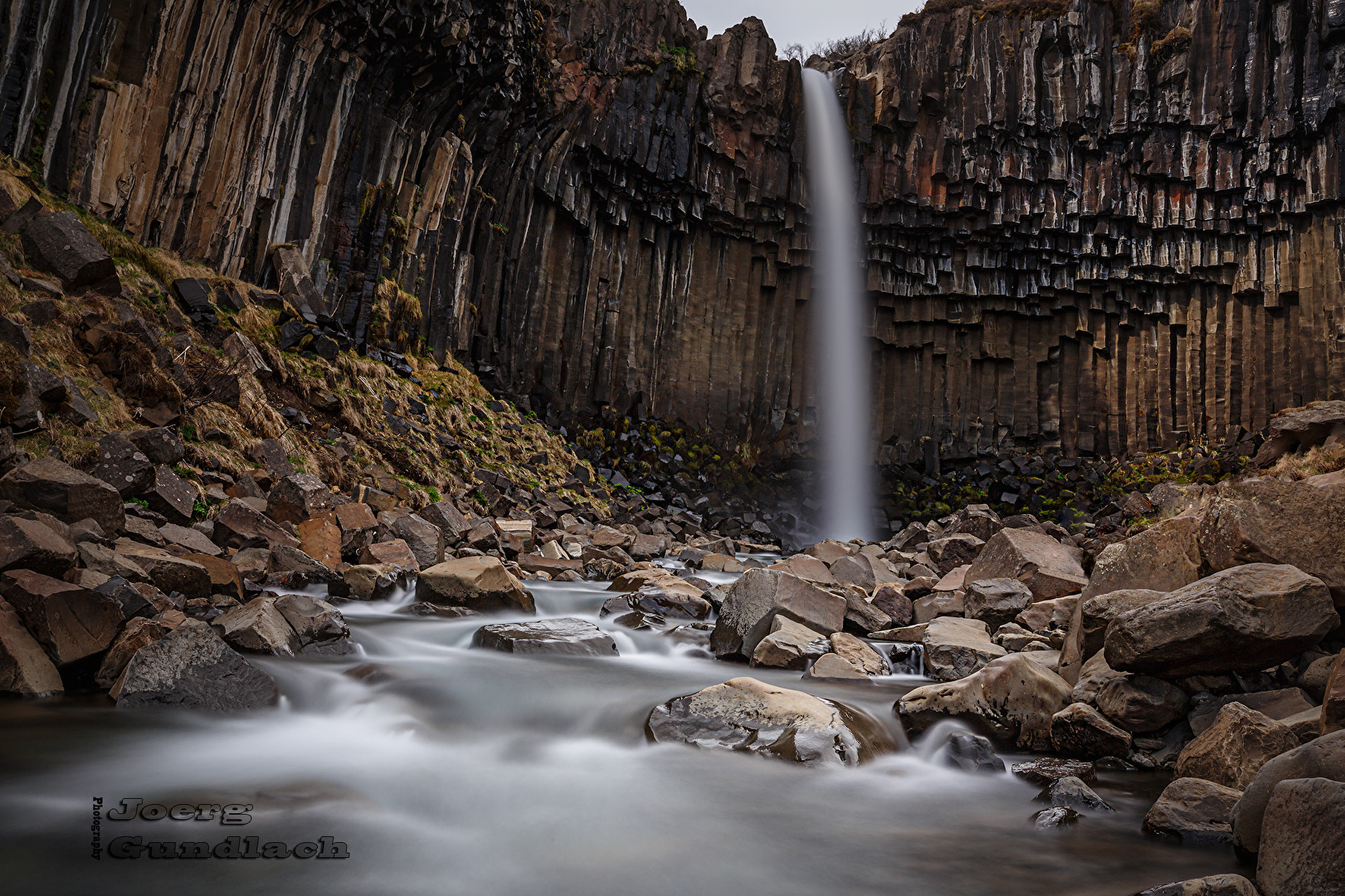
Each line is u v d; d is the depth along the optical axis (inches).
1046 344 1283.2
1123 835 189.3
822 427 1231.5
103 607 249.8
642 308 1124.5
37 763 194.4
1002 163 1218.0
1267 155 1152.8
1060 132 1224.2
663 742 237.3
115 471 366.9
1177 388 1243.2
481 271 920.3
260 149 644.1
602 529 695.7
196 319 553.3
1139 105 1203.2
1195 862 173.3
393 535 467.8
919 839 185.5
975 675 263.6
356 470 575.2
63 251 455.5
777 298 1232.8
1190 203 1207.6
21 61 492.1
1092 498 1175.6
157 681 233.8
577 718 256.1
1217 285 1218.6
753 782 215.8
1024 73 1218.6
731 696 250.8
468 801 195.0
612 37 1055.0
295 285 660.7
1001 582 419.8
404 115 780.6
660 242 1140.5
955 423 1282.0
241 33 616.7
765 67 1171.3
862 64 1286.9
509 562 541.0
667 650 366.0
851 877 165.5
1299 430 826.8
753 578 371.9
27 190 483.8
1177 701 249.1
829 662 330.0
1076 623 309.3
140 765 198.2
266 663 265.0
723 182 1167.6
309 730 231.3
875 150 1245.1
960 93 1228.5
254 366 552.1
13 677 229.3
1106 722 247.9
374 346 742.5
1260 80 1154.7
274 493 446.0
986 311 1286.9
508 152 937.5
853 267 1251.8
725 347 1181.1
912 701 263.3
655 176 1092.5
